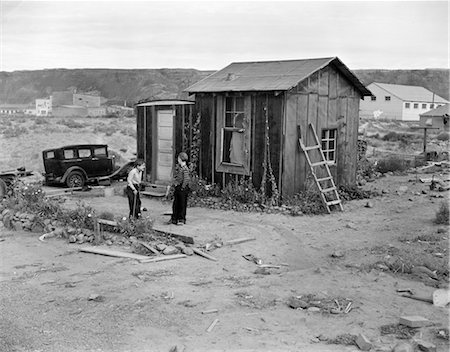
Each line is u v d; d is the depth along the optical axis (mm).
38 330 7285
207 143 17891
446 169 26266
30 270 10328
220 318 7691
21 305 8273
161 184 18891
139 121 19375
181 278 9727
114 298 8578
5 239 13039
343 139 18750
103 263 10758
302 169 16844
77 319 7688
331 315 7766
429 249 11391
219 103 17469
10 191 17469
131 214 13445
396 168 25641
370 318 7621
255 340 6887
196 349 6621
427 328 7191
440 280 9445
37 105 69938
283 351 6527
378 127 68875
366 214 15617
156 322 7555
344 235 13047
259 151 16547
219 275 9953
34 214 14250
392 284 9211
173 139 18359
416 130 64000
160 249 11531
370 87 92250
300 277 9742
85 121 52094
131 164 22312
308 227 13906
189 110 18188
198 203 16891
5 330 7254
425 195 18828
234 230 13367
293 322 7527
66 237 12922
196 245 11883
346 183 19000
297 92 16406
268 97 16234
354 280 9477
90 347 6742
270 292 8883
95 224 12438
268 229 13570
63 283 9422
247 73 18062
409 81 121000
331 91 17906
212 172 17828
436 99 93438
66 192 19484
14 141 35812
